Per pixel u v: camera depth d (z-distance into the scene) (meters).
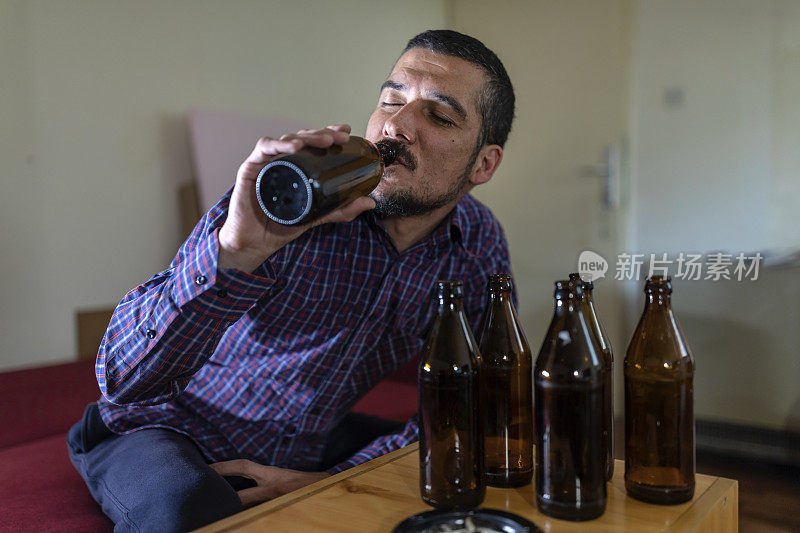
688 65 3.62
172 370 1.00
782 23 3.36
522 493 0.83
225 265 0.91
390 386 2.18
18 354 2.56
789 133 3.38
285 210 0.78
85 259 2.74
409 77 1.08
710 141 3.58
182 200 3.04
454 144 1.08
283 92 3.44
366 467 0.94
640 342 0.78
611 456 0.84
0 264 2.51
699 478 0.87
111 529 1.11
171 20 2.98
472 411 0.77
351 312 1.18
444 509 0.72
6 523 1.12
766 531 1.90
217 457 1.21
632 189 3.82
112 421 1.18
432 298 1.27
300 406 1.23
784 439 2.48
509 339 0.87
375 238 1.17
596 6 3.86
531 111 4.15
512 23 4.20
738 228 3.54
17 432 1.65
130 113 2.86
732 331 2.58
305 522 0.76
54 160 2.64
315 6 3.58
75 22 2.68
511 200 4.26
